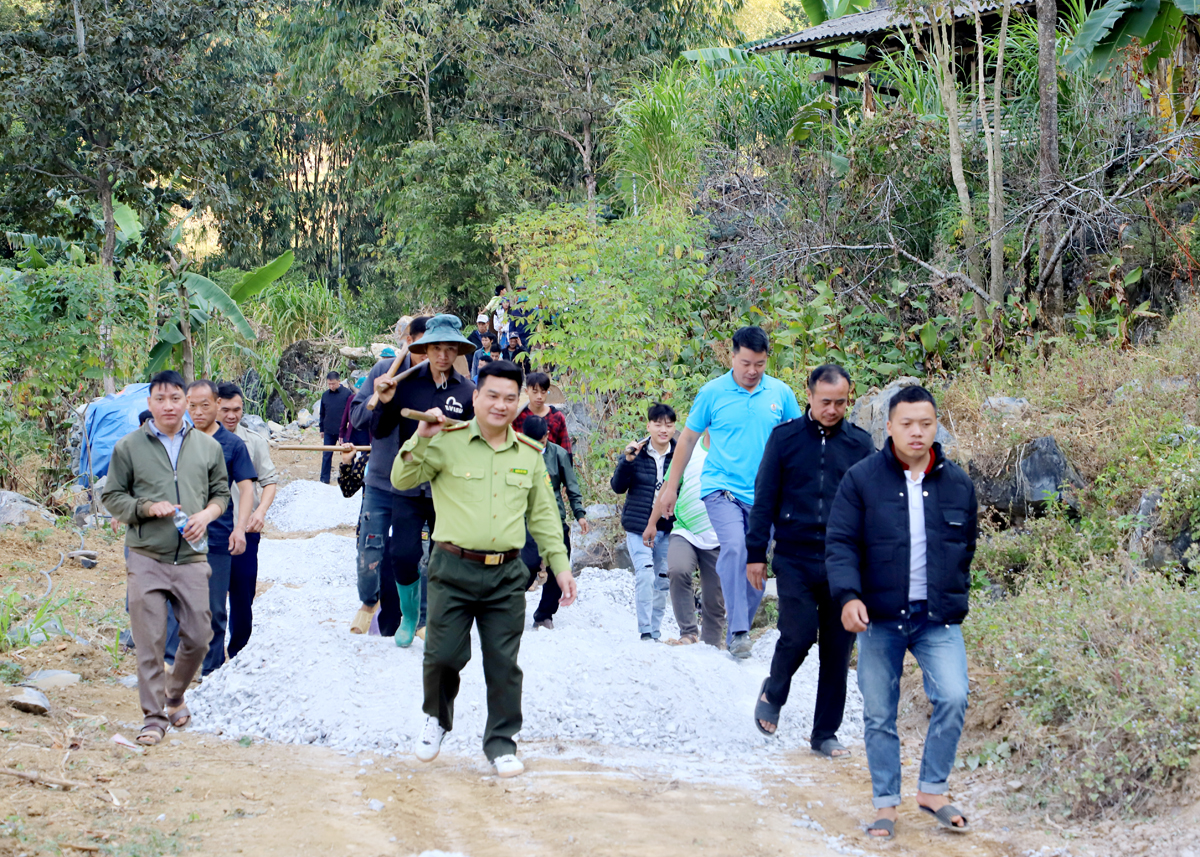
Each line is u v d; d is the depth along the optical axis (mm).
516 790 4348
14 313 13359
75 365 14172
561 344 10680
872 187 12438
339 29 30531
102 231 19891
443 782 4449
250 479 6035
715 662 6031
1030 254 11227
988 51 13820
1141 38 11844
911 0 11445
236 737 5172
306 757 4832
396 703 5348
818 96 16719
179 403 5121
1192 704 4070
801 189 13109
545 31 25109
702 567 6938
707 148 15531
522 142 27031
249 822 3854
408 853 3629
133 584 5031
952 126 11250
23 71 17531
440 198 25828
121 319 15109
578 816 3996
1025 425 7602
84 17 18203
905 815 4219
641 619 7262
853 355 11008
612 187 24438
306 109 22031
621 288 10664
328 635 6129
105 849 3506
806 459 4887
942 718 3988
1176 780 3951
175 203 20609
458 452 4477
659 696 5551
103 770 4355
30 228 19750
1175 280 10195
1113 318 9992
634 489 7418
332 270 40312
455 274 26719
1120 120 11422
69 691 5762
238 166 22375
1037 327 10531
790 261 12172
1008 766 4598
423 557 6387
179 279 16688
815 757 5086
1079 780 4184
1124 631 4879
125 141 18734
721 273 12914
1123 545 6598
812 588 4910
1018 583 6664
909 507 4074
